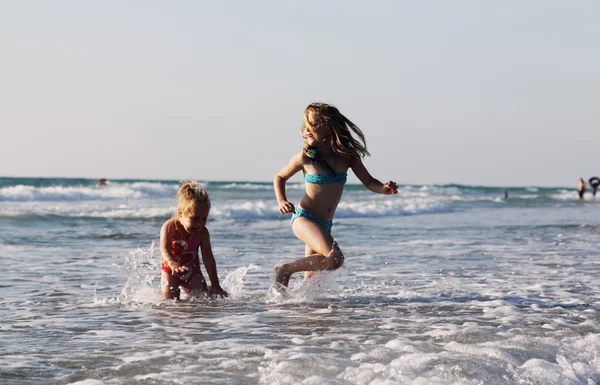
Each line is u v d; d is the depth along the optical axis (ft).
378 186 19.83
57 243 36.86
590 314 16.28
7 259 28.60
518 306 17.57
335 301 18.35
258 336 13.44
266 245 36.58
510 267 26.78
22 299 18.42
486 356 11.48
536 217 73.97
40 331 13.96
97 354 11.78
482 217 73.87
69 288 20.61
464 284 21.89
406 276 23.85
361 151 19.80
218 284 19.12
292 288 18.95
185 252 18.75
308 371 10.38
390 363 10.85
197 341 12.95
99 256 30.40
